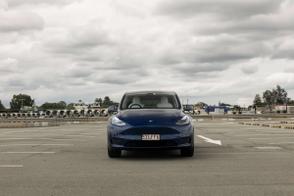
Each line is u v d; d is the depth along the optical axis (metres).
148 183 7.70
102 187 7.39
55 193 6.97
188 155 11.52
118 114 11.59
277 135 20.05
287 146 14.21
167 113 11.34
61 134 22.75
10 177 8.44
